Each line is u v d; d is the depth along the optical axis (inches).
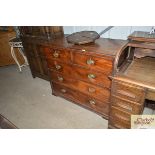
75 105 102.3
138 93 56.7
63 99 109.3
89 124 86.9
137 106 60.8
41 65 122.0
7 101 114.3
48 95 115.6
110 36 85.0
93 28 88.9
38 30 98.5
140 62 66.3
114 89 63.4
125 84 57.9
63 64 86.4
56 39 91.0
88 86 82.4
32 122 92.7
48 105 105.2
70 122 89.7
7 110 105.2
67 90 99.4
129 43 62.1
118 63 62.3
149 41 59.1
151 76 56.8
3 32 157.6
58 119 92.8
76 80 86.7
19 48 157.6
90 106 91.4
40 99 112.2
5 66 175.2
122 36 80.9
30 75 148.4
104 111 84.4
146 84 52.7
